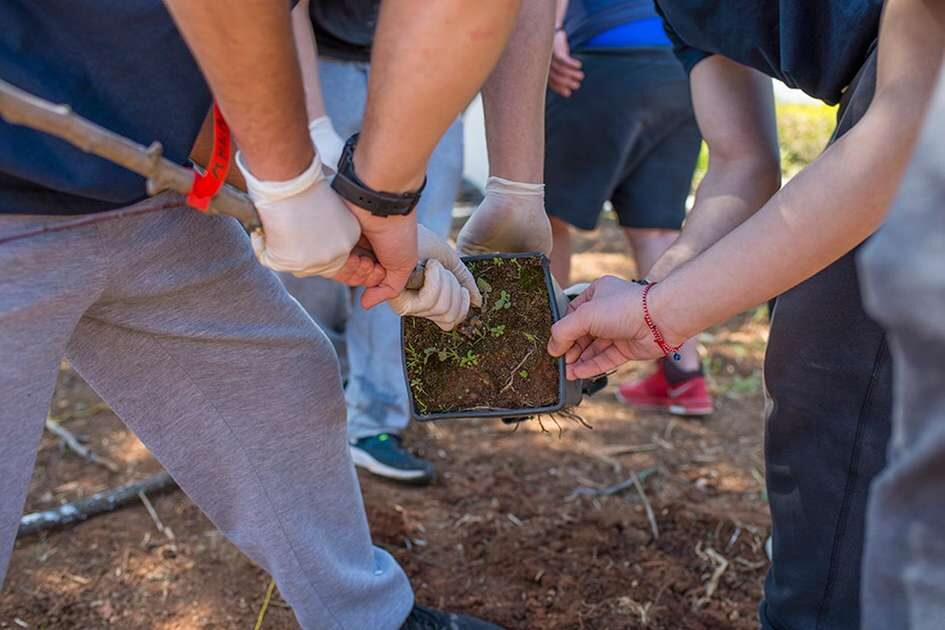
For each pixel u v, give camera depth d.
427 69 1.18
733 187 1.96
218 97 1.22
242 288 1.62
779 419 1.82
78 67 1.30
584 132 3.26
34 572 2.51
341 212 1.36
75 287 1.40
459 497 2.88
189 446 1.71
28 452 1.43
